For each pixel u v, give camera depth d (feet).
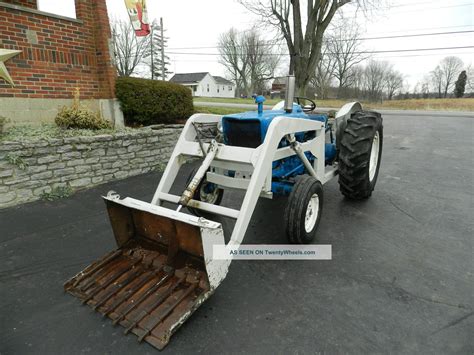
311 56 49.85
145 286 6.84
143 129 18.26
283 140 9.62
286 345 5.97
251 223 11.21
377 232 10.42
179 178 16.76
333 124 14.37
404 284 7.73
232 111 37.14
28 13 15.81
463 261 8.71
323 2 46.73
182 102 21.80
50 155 13.47
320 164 10.89
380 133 13.06
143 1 23.52
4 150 12.16
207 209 7.87
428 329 6.30
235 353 5.80
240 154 8.02
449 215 11.71
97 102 19.13
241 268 8.49
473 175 16.92
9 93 15.67
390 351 5.79
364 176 11.51
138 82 19.15
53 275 8.18
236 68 131.44
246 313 6.81
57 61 17.19
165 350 5.85
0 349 5.88
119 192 14.47
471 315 6.67
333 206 12.60
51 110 17.31
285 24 52.19
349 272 8.26
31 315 6.73
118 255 7.71
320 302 7.13
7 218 11.52
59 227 10.89
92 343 6.00
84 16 17.95
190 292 6.47
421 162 19.97
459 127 38.55
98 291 6.88
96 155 15.12
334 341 6.04
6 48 15.30
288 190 9.69
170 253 7.04
